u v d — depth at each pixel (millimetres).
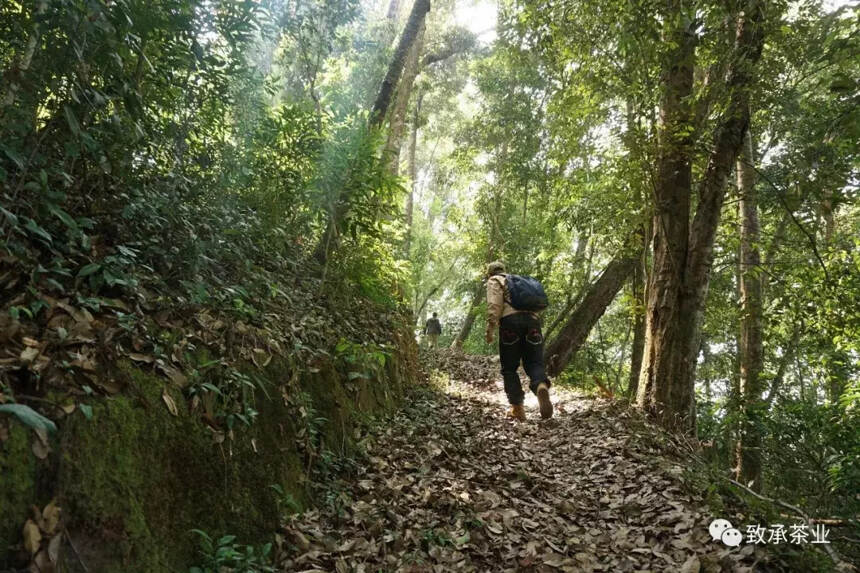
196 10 3893
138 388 2500
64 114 2736
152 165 3959
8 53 2826
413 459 4613
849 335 8430
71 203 3180
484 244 20969
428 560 3096
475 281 21969
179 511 2461
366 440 4516
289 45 7199
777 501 3934
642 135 6527
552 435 6383
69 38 2623
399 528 3355
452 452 5059
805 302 8656
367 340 5949
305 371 4133
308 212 5809
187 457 2600
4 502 1808
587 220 10242
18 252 2484
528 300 5953
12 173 2791
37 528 1864
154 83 3781
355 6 6426
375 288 6973
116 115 3053
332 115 6348
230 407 2988
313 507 3389
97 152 3006
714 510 3701
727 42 5918
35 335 2312
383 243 7648
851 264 8359
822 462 6574
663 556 3256
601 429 6160
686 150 6660
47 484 1960
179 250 3531
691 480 4332
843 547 3984
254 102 5145
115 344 2537
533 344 5973
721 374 17688
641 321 12578
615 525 3846
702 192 6801
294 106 5473
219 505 2678
